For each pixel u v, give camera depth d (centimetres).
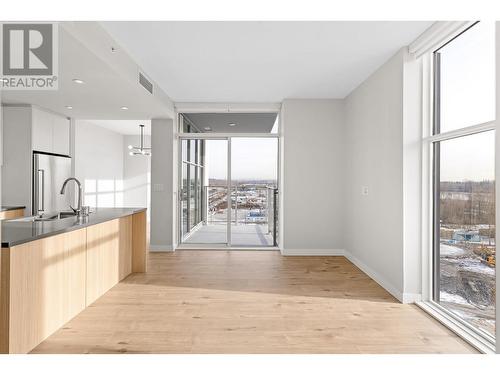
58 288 288
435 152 358
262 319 316
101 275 376
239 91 550
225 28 330
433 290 361
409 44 364
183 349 258
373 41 357
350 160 559
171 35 343
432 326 304
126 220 452
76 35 271
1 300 224
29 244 247
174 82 499
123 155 1055
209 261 546
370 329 296
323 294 388
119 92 434
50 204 541
